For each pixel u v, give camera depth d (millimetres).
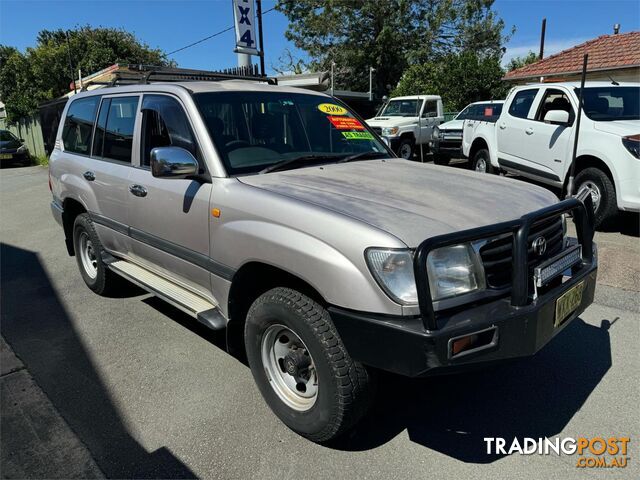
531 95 8453
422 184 3137
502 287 2482
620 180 6461
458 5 31141
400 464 2629
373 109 28453
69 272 6102
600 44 15258
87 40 32938
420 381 3402
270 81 4926
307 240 2521
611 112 7293
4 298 5246
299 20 32031
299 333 2605
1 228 8836
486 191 3033
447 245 2234
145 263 4094
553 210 2607
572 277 2738
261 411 3121
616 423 2912
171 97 3621
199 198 3199
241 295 3111
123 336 4234
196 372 3609
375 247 2297
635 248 6098
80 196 4793
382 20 31125
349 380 2473
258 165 3318
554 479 2504
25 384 3521
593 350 3729
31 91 31453
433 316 2180
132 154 4047
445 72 24141
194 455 2744
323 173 3330
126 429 2986
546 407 3082
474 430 2891
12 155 21281
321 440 2723
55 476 2625
